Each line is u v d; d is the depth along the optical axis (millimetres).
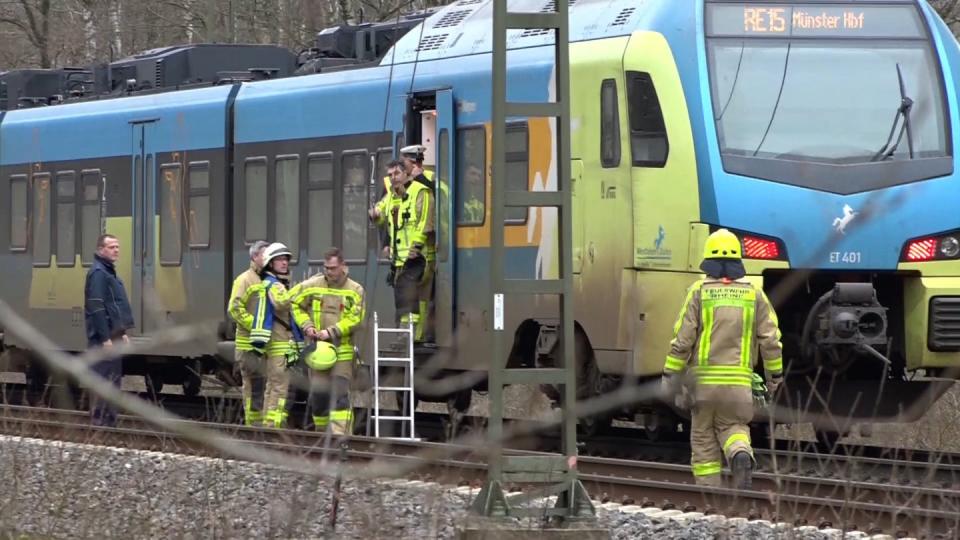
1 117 85312
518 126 55906
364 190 62531
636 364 51125
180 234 72500
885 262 51250
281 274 59281
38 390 82875
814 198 51000
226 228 69875
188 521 37406
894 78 52719
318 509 37156
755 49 52062
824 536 34062
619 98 51812
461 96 57844
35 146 82312
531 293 32750
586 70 53125
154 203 74125
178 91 73750
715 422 40344
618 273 51844
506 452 40969
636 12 52656
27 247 82750
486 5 59844
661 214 50875
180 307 72562
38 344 13781
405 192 58094
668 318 50719
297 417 67125
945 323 51906
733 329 39844
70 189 79750
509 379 32719
